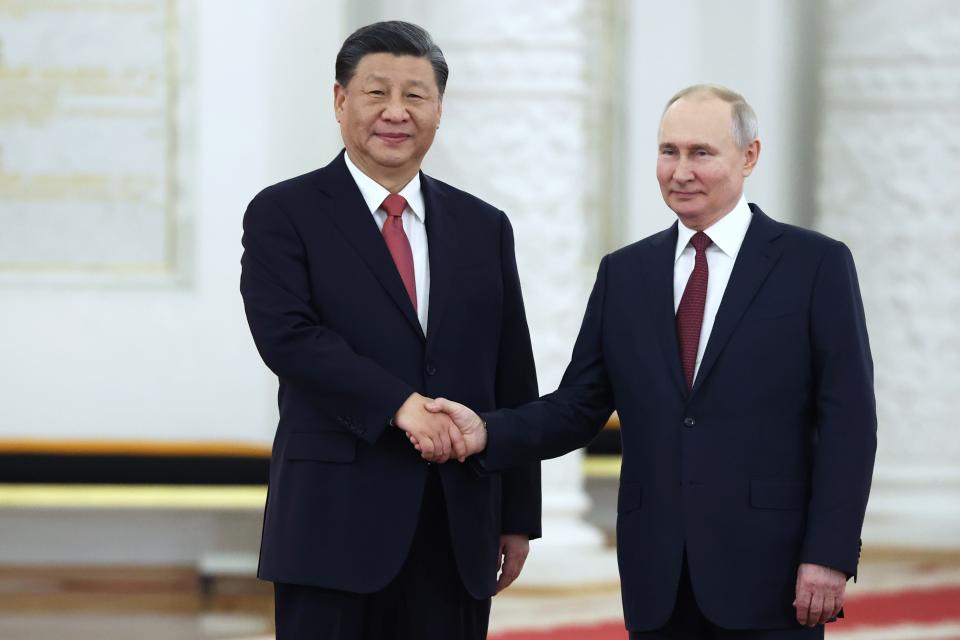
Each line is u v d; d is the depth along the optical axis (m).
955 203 15.23
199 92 13.59
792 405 5.59
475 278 5.94
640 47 15.66
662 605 5.57
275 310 5.69
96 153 13.55
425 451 5.56
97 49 13.53
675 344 5.68
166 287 13.59
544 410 5.89
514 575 6.29
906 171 15.25
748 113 5.68
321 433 5.72
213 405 13.61
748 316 5.61
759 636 5.50
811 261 5.65
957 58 15.18
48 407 13.41
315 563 5.64
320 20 13.73
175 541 13.28
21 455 12.99
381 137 5.74
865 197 15.27
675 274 5.83
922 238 15.23
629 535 5.71
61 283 13.45
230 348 13.63
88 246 13.55
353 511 5.66
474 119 12.77
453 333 5.85
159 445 13.23
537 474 6.30
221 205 13.64
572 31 12.95
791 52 15.63
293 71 13.70
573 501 12.98
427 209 5.98
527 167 12.83
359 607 5.70
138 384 13.52
